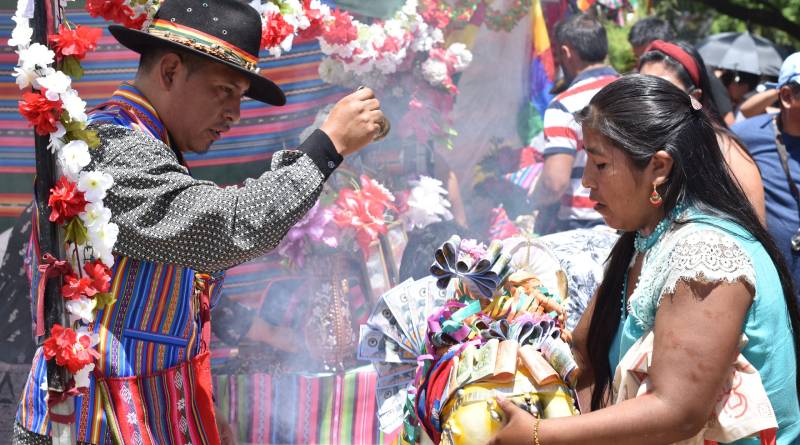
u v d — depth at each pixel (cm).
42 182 199
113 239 198
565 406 189
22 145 355
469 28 437
